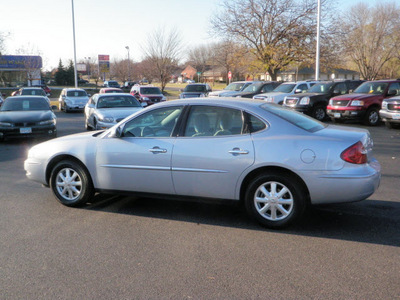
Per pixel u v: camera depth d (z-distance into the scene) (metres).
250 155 4.36
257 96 18.94
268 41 29.78
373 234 4.32
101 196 5.91
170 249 3.97
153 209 5.28
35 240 4.23
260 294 3.10
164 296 3.08
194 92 23.94
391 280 3.30
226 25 30.09
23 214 5.09
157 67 44.78
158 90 24.69
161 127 4.91
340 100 15.12
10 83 57.06
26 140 12.29
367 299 3.01
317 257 3.75
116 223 4.75
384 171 7.44
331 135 4.34
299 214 4.34
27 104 12.67
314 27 29.12
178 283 3.28
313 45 29.38
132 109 12.93
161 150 4.74
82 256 3.82
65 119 20.16
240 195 4.55
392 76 48.72
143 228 4.57
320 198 4.25
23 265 3.64
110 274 3.45
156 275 3.43
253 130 4.48
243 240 4.18
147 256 3.81
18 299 3.05
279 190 4.40
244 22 29.56
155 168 4.79
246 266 3.58
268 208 4.44
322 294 3.09
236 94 20.97
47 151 5.40
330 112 15.46
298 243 4.09
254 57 31.33
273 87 21.44
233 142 4.46
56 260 3.74
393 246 4.00
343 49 32.38
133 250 3.96
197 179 4.62
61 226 4.65
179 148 4.66
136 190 5.00
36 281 3.33
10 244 4.12
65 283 3.30
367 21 44.72
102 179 5.12
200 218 4.90
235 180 4.46
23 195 6.00
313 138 4.27
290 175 4.32
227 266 3.59
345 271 3.47
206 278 3.37
